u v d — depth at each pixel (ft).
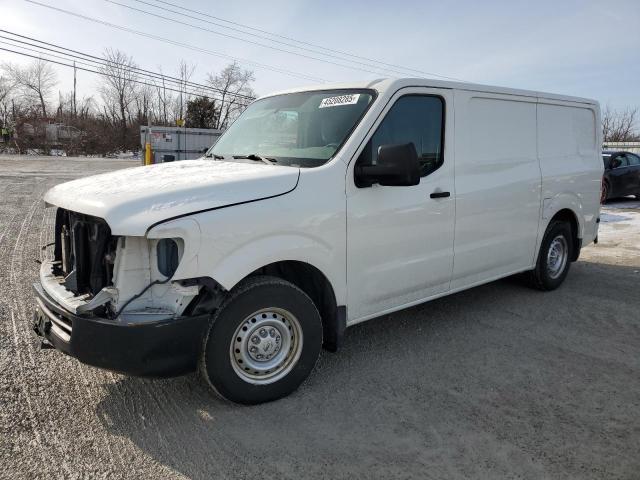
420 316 17.62
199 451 9.82
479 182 15.87
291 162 12.92
